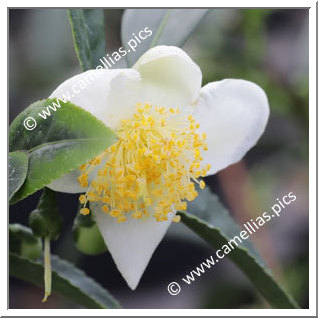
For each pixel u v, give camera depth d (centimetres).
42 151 13
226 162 15
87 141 13
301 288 20
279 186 21
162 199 15
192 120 15
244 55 21
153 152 14
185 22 16
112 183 14
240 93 15
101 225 14
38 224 14
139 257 14
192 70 14
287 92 21
